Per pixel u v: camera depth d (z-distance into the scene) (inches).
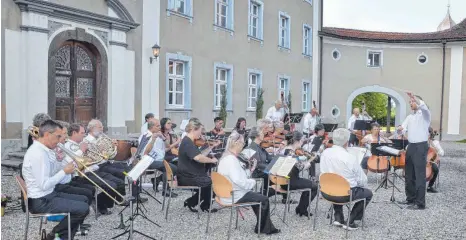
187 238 214.4
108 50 455.2
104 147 242.5
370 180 394.9
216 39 625.9
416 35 994.1
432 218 261.0
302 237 219.5
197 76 589.0
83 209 182.9
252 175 279.0
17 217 242.5
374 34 1015.6
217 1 638.5
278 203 294.7
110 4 450.9
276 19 784.9
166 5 529.0
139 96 494.6
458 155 666.8
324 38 942.4
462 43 936.3
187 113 572.4
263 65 749.3
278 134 421.7
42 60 390.0
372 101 1745.8
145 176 348.8
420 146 279.4
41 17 387.2
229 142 218.7
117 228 224.7
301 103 883.4
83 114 441.7
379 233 228.5
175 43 546.0
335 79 958.4
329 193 223.6
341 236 222.2
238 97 685.3
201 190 261.3
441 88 960.9
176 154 328.2
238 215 251.3
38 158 176.9
